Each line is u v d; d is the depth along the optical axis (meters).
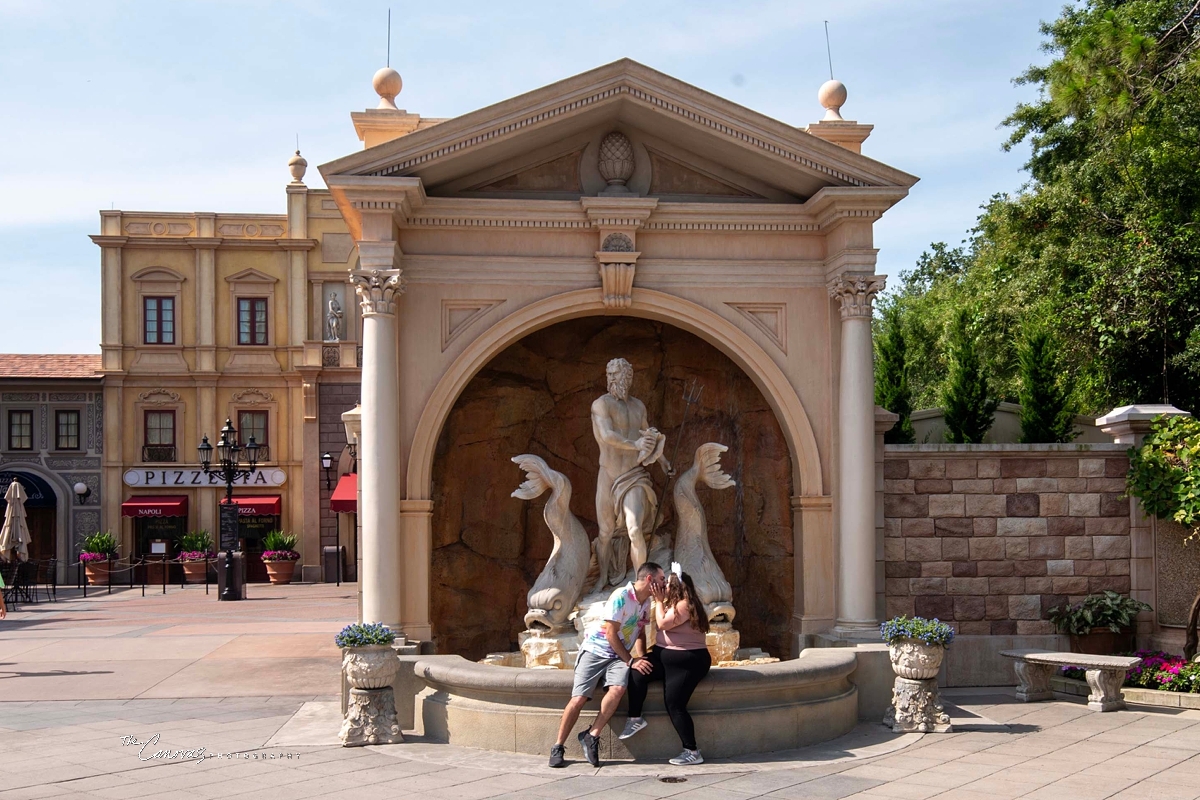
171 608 25.75
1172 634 12.59
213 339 39.56
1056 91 13.11
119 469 39.19
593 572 12.09
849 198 11.75
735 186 12.59
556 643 11.20
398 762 8.92
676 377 13.77
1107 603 12.60
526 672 9.33
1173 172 17.97
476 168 12.09
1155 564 12.83
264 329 39.84
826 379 12.35
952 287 36.47
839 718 10.01
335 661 15.27
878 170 11.74
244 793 7.87
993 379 23.78
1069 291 19.92
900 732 10.13
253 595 31.09
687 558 11.97
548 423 13.64
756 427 13.20
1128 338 17.94
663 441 11.87
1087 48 12.94
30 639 18.34
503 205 11.91
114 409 39.31
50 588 34.62
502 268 12.03
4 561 29.59
